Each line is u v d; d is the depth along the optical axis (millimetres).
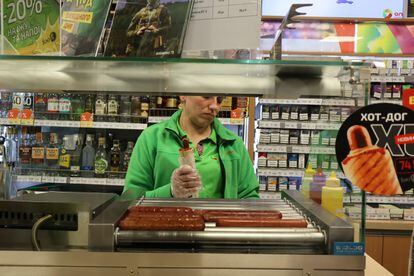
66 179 3072
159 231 858
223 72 1091
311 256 832
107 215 916
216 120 1917
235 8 941
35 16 1021
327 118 1154
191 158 1394
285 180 3412
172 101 3055
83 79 1206
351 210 909
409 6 3861
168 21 975
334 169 1019
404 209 3355
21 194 1160
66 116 3068
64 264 837
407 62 3283
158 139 1833
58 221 920
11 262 843
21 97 3047
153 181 1844
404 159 852
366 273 1358
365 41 3420
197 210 1044
